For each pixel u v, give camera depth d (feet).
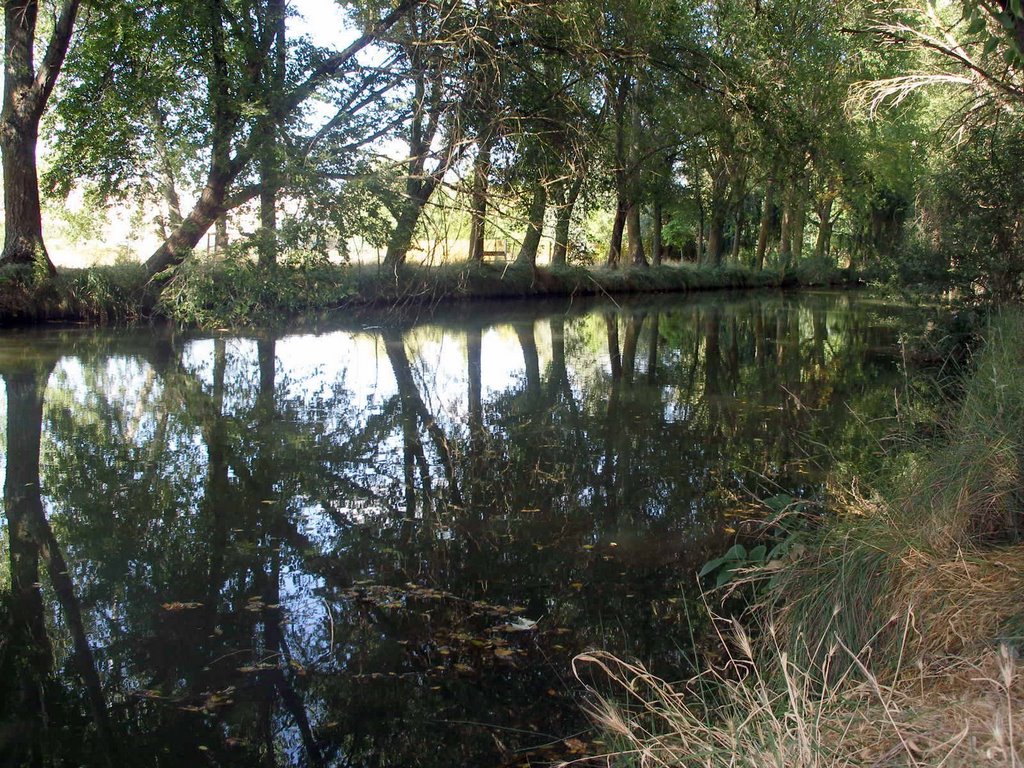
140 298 56.95
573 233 47.70
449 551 17.38
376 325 60.18
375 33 44.78
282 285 45.11
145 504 20.16
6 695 12.09
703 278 110.42
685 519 18.97
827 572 12.36
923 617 10.29
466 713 11.50
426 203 45.78
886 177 82.43
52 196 58.03
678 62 50.70
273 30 44.91
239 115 44.57
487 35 43.62
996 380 17.02
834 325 63.16
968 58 41.14
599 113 51.11
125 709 11.66
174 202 56.70
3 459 23.80
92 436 26.63
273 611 14.62
